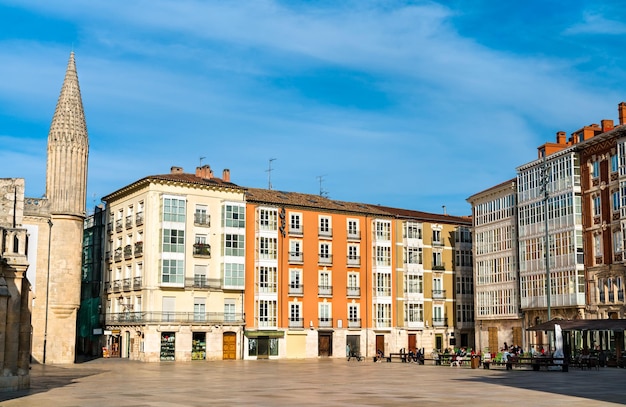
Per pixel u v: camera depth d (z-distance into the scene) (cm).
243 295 7969
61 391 3325
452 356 6300
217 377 4575
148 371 5328
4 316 3092
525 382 4000
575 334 7088
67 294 6341
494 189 8612
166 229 7600
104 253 8631
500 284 8444
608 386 3666
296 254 8388
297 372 5219
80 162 6556
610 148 6856
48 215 6347
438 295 9444
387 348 8919
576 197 7206
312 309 8425
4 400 2825
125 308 7894
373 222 9088
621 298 6569
